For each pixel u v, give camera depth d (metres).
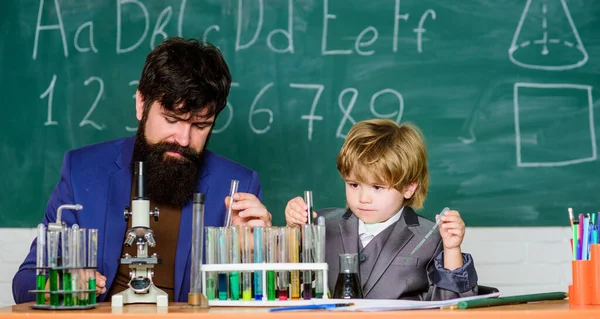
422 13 2.87
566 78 2.86
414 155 1.93
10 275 2.83
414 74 2.85
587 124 2.85
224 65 1.93
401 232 1.94
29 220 2.83
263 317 1.27
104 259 1.95
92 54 2.87
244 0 2.87
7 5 2.89
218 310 1.39
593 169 2.84
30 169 2.84
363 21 2.87
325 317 1.26
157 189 1.96
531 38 2.87
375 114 2.85
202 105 1.83
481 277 2.83
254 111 2.85
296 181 2.83
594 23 2.87
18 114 2.85
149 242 1.55
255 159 2.84
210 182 2.10
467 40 2.86
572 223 1.57
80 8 2.88
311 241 1.53
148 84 1.87
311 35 2.86
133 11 2.87
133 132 2.85
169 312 1.33
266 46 2.86
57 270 1.42
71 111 2.85
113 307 1.49
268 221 1.77
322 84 2.85
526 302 1.51
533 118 2.84
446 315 1.27
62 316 1.29
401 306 1.36
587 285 1.50
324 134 2.84
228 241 1.51
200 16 2.87
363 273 1.90
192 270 1.47
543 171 2.84
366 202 1.90
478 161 2.83
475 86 2.85
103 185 2.03
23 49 2.87
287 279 1.51
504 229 2.84
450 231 1.72
